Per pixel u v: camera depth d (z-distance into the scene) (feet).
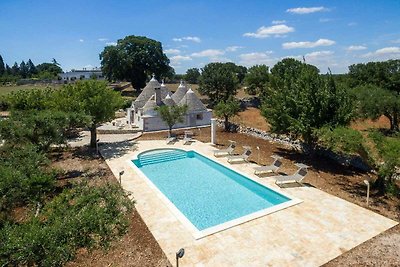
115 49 241.96
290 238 39.22
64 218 26.09
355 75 183.62
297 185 57.36
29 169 40.93
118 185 34.40
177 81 385.91
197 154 83.71
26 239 22.34
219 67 209.97
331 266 33.81
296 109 69.72
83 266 33.88
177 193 59.31
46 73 419.95
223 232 40.86
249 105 187.73
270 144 90.89
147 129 117.80
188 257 35.47
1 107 135.44
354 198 51.16
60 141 63.57
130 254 36.19
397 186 54.03
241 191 59.98
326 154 74.90
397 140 50.03
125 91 264.31
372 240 38.65
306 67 80.84
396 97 102.63
